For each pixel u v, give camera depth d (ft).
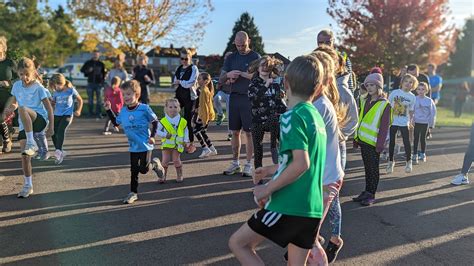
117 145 31.45
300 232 8.98
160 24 73.82
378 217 16.88
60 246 13.50
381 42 80.74
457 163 27.91
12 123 28.25
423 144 28.32
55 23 126.00
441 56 85.61
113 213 16.65
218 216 16.52
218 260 12.74
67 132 37.42
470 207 18.34
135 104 17.92
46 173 22.63
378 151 17.99
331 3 82.94
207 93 27.61
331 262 12.75
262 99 19.74
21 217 15.99
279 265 12.59
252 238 9.20
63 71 131.54
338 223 12.58
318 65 9.40
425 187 21.59
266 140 35.53
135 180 18.22
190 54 27.99
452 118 63.41
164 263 12.48
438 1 78.84
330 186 11.18
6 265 12.14
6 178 21.44
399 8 79.05
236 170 23.39
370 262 12.85
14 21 108.99
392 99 24.75
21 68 20.31
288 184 8.93
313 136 8.95
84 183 20.83
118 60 45.42
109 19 71.92
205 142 27.99
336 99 12.12
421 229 15.66
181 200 18.43
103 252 13.14
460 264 12.80
